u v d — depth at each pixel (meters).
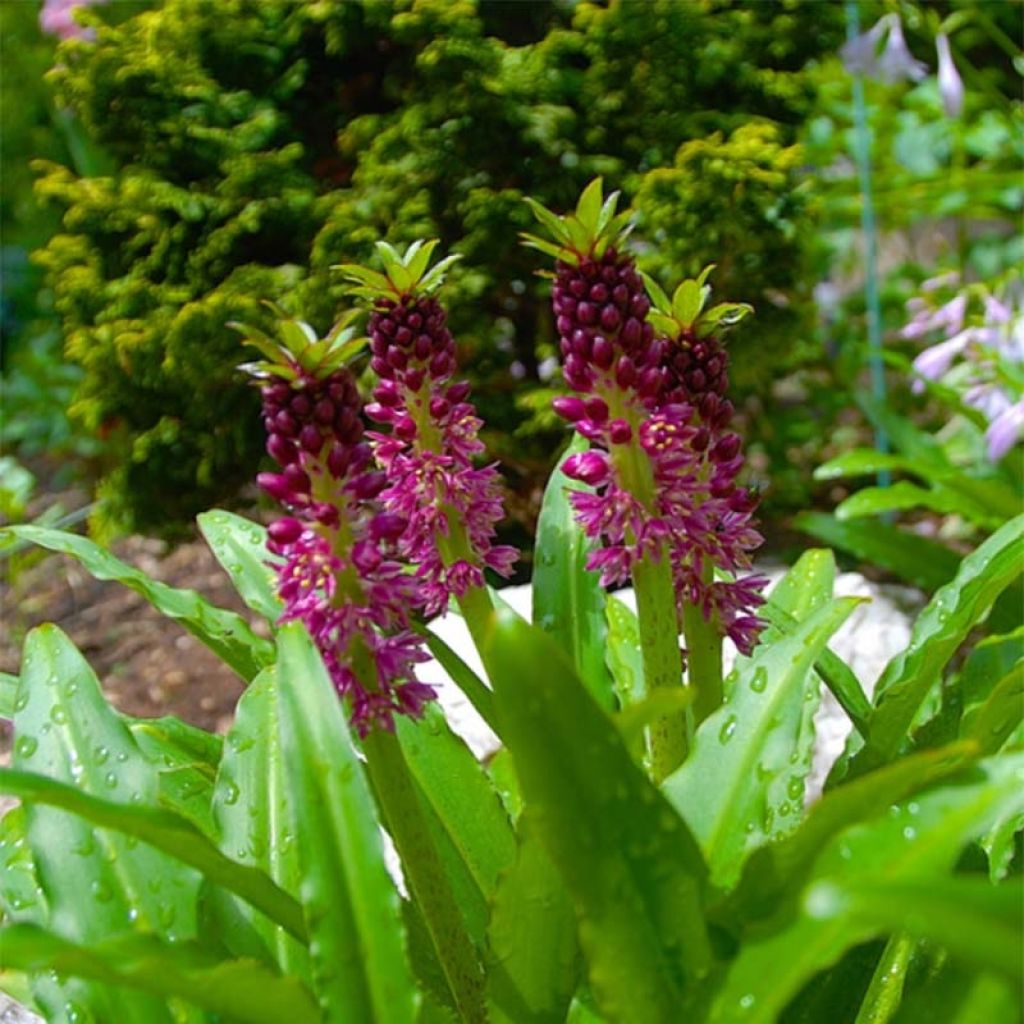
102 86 1.28
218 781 0.58
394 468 0.54
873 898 0.32
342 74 1.33
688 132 1.31
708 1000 0.41
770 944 0.38
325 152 1.36
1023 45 2.07
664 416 0.52
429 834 0.51
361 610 0.46
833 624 0.53
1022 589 1.03
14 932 0.39
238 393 1.29
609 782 0.42
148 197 1.27
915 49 1.90
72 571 1.67
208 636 0.66
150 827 0.43
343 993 0.42
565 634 0.66
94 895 0.53
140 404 1.32
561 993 0.50
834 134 1.79
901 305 1.85
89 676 0.58
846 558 1.51
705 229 1.25
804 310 1.48
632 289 0.51
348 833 0.44
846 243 1.92
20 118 2.11
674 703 0.41
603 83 1.29
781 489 1.60
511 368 1.36
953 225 2.23
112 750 0.56
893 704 0.59
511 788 0.78
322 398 0.45
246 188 1.26
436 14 1.23
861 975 0.54
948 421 1.77
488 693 0.59
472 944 0.53
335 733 0.46
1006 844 0.62
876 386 1.47
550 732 0.41
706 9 1.30
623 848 0.42
